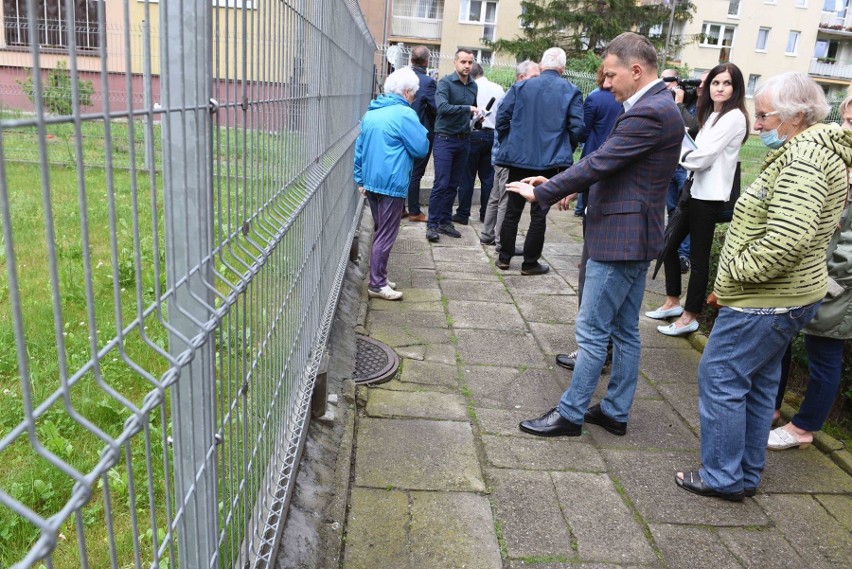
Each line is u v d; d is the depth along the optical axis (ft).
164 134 3.79
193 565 4.60
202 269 4.41
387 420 11.03
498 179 22.35
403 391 12.14
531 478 9.66
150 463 3.48
